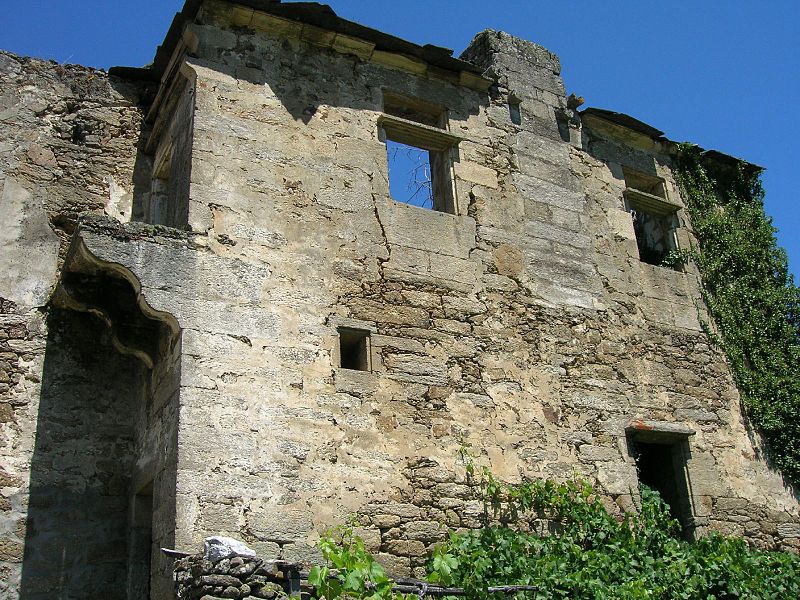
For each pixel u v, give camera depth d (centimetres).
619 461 896
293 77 866
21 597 734
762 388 1055
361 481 732
